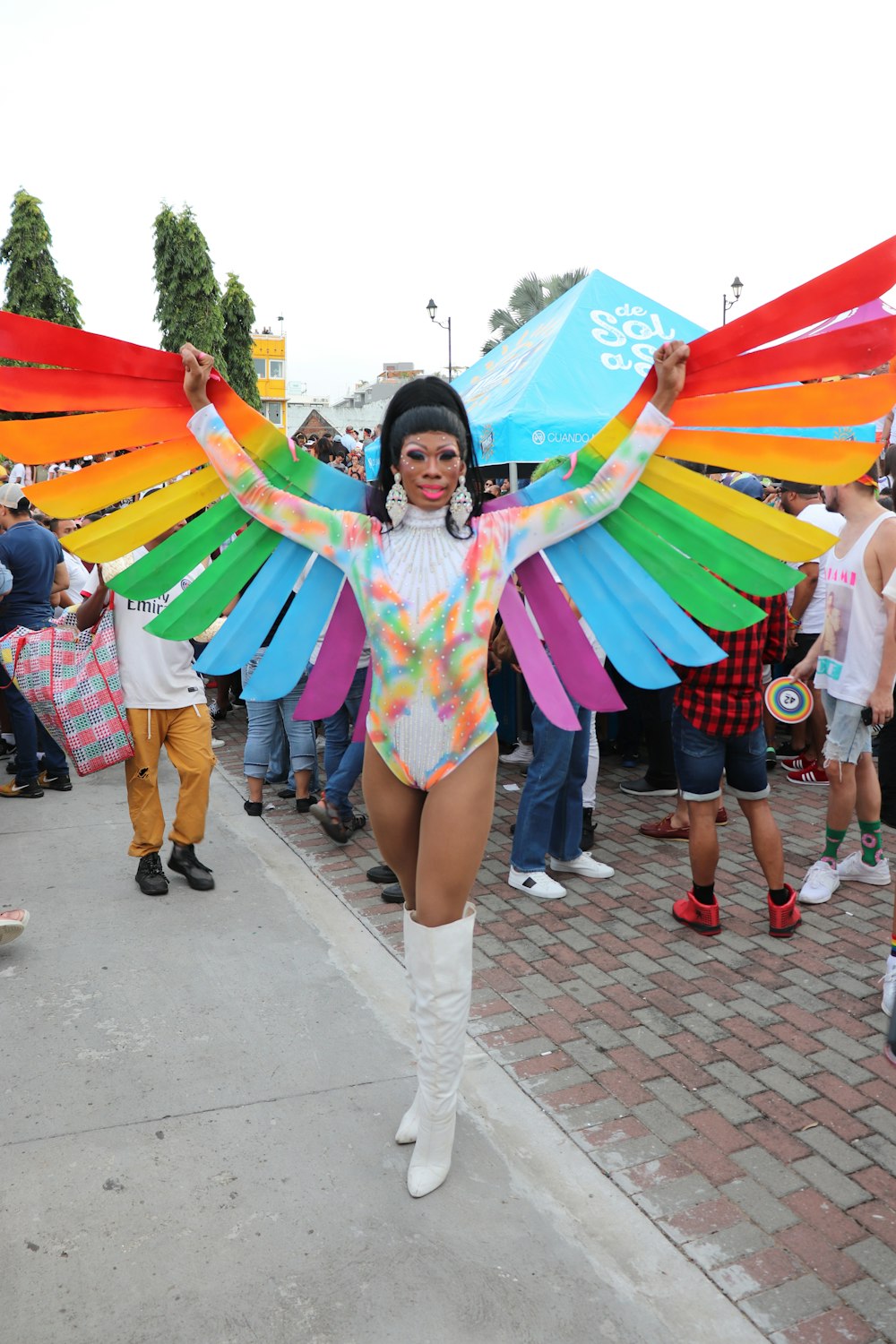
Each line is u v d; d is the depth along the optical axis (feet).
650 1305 7.07
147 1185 8.34
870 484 13.57
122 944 13.08
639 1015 11.19
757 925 13.60
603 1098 9.61
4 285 88.22
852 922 13.64
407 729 7.55
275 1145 8.87
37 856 16.57
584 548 7.91
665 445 7.59
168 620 7.79
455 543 7.63
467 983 7.95
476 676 7.53
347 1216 7.97
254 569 7.99
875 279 6.49
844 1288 7.22
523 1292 7.18
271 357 204.85
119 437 7.43
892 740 11.40
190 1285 7.26
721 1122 9.23
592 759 16.19
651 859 16.21
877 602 13.43
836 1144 8.91
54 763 20.63
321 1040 10.65
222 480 7.73
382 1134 9.02
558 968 12.38
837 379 7.75
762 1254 7.55
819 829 17.54
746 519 7.39
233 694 29.45
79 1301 7.12
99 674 13.98
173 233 87.92
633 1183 8.38
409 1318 6.95
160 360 7.30
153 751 14.53
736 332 6.98
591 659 8.11
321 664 8.15
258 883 15.33
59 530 23.97
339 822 16.75
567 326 23.71
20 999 11.59
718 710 12.29
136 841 14.78
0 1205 8.11
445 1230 7.80
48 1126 9.16
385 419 7.86
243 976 12.17
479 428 22.56
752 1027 10.94
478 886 15.12
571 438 21.54
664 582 7.79
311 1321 6.93
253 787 18.74
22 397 7.04
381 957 12.71
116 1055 10.37
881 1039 10.66
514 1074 10.02
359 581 7.66
